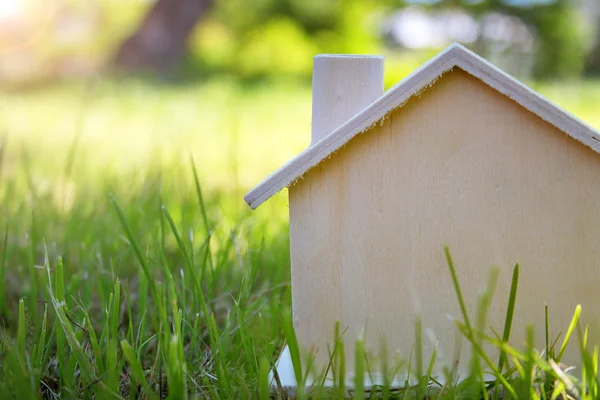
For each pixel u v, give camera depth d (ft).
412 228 4.31
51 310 5.58
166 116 23.11
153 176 9.93
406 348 4.39
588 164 4.19
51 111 24.39
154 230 6.47
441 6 40.34
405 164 4.26
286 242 7.38
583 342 4.09
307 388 4.23
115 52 39.55
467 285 4.32
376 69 4.74
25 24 37.01
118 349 4.95
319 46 39.42
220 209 8.55
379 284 4.36
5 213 8.41
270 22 39.29
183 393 3.86
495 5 39.40
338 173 4.30
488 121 4.21
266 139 18.04
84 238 7.43
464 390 4.03
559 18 39.17
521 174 4.23
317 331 4.42
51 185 9.87
